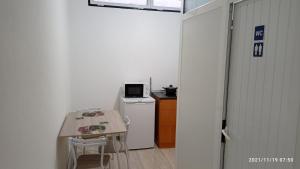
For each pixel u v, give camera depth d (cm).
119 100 417
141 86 395
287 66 113
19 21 114
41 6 170
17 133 106
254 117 139
